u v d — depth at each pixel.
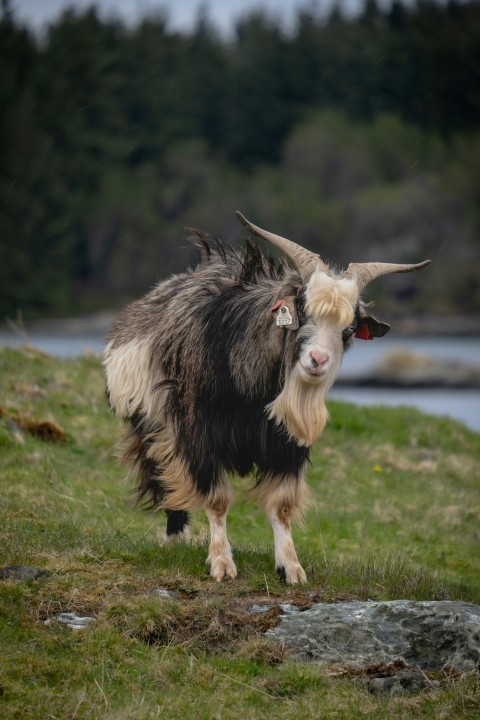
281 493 19.53
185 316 20.23
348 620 16.73
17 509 23.39
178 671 15.43
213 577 18.98
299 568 19.30
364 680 15.48
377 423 39.53
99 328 188.62
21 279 197.75
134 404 21.64
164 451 20.55
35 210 199.75
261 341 18.88
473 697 14.82
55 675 14.98
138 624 16.41
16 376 35.22
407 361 108.38
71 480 27.42
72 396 34.75
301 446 19.44
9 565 18.19
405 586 20.30
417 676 15.58
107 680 15.02
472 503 33.00
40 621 16.38
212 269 21.27
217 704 14.62
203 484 19.58
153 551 20.14
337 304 17.81
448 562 27.25
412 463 36.00
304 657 16.00
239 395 19.23
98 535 21.30
